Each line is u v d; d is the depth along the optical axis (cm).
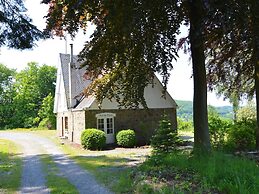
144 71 1109
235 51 1296
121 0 922
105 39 1070
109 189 830
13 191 866
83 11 984
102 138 2145
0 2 989
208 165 798
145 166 973
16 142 2695
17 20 1006
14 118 5488
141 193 712
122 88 1248
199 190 654
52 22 1025
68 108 2662
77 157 1680
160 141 1599
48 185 932
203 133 1055
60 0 983
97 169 1221
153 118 2591
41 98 5994
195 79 1078
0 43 1020
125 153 1878
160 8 962
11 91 6147
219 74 1498
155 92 2611
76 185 916
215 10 822
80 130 2456
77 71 2834
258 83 1345
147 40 1018
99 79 1303
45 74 6162
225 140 1464
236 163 805
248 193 605
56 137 3094
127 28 899
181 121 3759
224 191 646
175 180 756
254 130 1475
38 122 5338
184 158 947
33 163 1464
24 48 1043
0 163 1467
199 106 1067
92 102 2341
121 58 1120
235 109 2191
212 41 1166
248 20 884
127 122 2492
